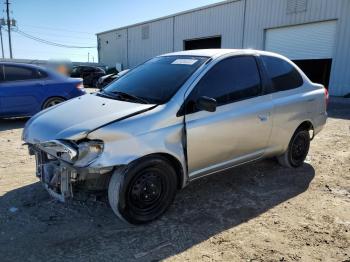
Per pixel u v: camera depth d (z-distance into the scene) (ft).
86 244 10.10
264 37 66.59
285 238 10.66
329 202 13.35
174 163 11.66
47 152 10.83
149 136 10.62
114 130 10.10
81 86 29.73
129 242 10.25
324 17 56.39
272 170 16.74
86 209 12.19
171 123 11.14
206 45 82.48
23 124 27.89
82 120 10.71
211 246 10.15
